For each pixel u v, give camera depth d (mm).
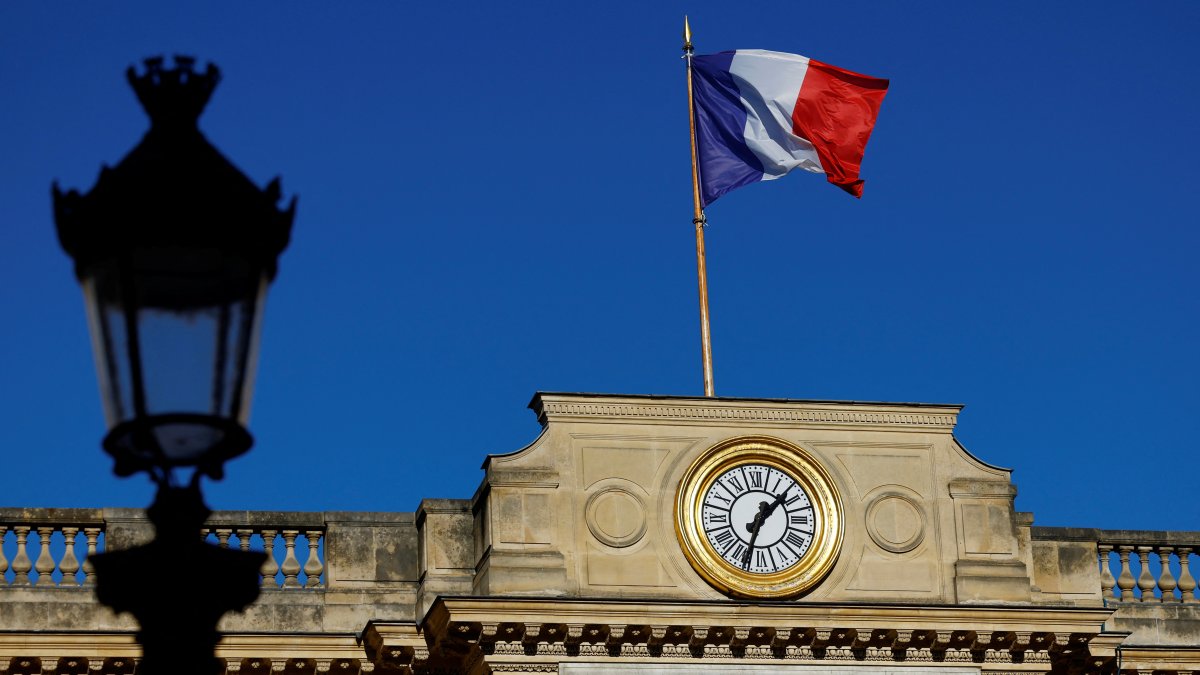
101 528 38500
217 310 12062
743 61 44156
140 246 11914
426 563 38281
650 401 38031
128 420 11945
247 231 12078
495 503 36906
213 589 13242
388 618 38625
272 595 38469
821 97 44031
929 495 38750
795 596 37469
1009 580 38438
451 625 35438
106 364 11984
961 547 38594
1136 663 40375
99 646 36938
